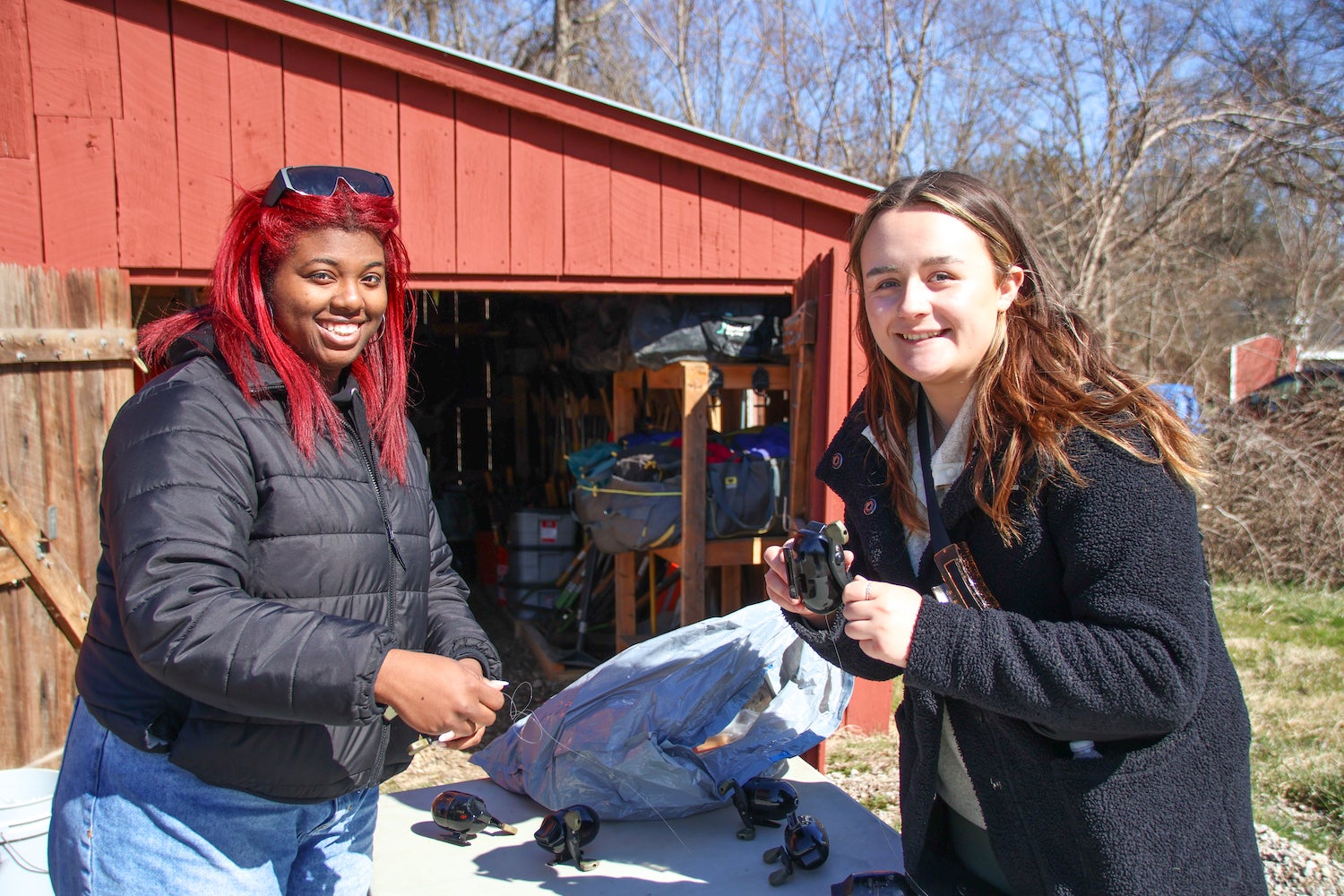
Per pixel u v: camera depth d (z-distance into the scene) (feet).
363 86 12.01
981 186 4.32
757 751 7.55
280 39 11.68
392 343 5.11
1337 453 22.43
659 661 7.46
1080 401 3.99
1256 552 22.16
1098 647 3.70
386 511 4.68
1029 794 4.24
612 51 42.57
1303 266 33.40
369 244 4.54
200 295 12.76
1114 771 3.97
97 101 11.07
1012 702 3.80
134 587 3.70
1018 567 4.15
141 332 4.48
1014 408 4.06
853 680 7.73
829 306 12.46
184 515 3.83
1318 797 11.21
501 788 8.04
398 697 3.71
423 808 7.68
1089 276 29.81
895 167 36.65
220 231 11.50
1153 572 3.73
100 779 4.33
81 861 4.32
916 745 4.90
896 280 4.26
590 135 12.90
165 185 11.31
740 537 13.99
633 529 14.28
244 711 3.74
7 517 9.94
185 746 4.15
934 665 3.86
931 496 4.53
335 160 11.94
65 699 10.65
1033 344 4.23
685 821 7.38
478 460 28.04
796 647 7.58
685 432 13.61
